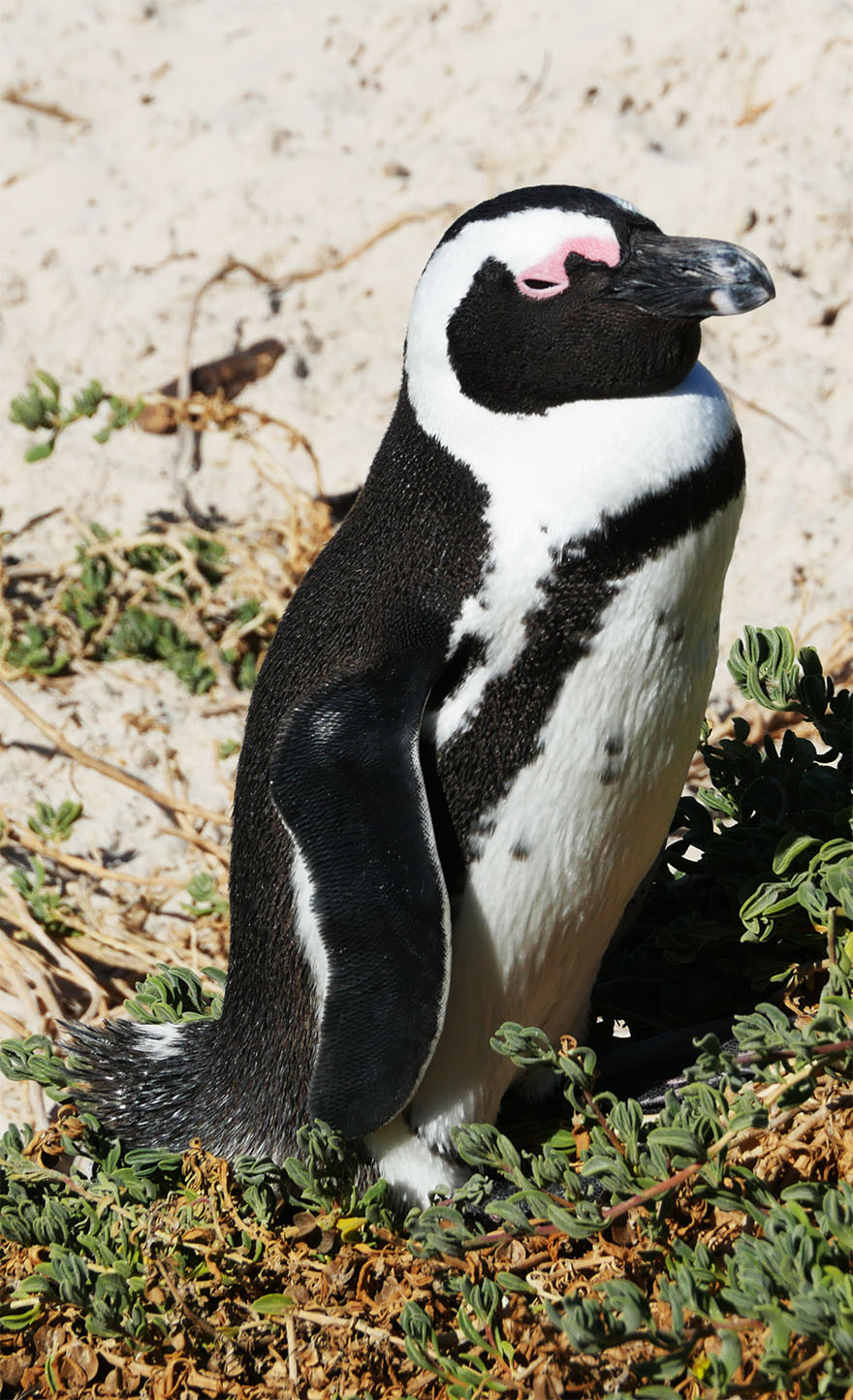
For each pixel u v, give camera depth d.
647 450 9.29
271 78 27.23
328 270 24.08
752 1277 8.11
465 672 9.55
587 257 9.25
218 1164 9.79
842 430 20.97
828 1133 9.18
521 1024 10.42
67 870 17.08
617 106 25.12
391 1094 9.35
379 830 9.22
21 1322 9.65
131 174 26.33
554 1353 8.51
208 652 19.50
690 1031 10.88
